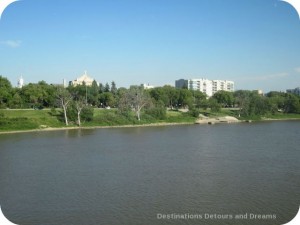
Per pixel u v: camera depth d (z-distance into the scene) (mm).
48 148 61281
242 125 114688
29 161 49344
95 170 43531
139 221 26516
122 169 44000
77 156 53188
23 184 36969
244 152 56688
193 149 59938
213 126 110812
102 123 106000
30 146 63656
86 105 106125
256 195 32719
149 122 115688
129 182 37531
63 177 39938
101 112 116562
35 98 118000
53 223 26453
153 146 63719
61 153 55938
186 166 45625
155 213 28250
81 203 30734
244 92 149625
